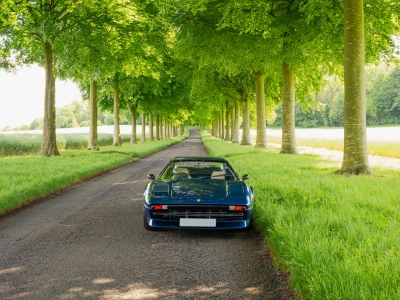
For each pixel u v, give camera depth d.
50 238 5.01
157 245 4.70
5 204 6.91
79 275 3.65
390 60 13.62
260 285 3.39
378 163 13.75
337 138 36.41
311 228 4.44
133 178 11.98
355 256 3.36
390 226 4.44
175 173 6.14
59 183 9.84
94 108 23.58
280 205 5.97
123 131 69.56
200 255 4.29
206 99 32.72
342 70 17.97
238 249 4.52
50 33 13.89
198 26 14.65
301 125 118.62
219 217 5.02
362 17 9.66
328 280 2.88
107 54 17.73
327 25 11.38
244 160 14.32
